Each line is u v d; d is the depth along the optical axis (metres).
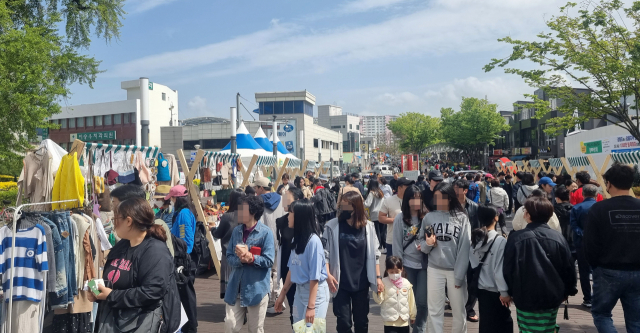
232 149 14.16
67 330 4.77
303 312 3.97
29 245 4.27
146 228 3.08
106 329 2.98
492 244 4.18
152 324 3.02
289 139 45.50
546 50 13.55
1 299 4.36
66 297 4.54
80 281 4.76
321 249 3.96
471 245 4.32
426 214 4.65
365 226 4.37
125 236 3.05
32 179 5.35
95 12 20.39
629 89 13.08
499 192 9.35
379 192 9.29
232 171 11.80
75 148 5.25
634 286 3.73
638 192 8.39
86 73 18.73
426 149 88.00
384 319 4.48
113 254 3.09
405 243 4.88
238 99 22.20
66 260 4.58
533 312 3.75
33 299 4.22
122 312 2.98
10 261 4.21
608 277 3.82
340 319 4.23
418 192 4.90
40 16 18.42
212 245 8.00
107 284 3.00
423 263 4.80
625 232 3.74
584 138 20.91
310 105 64.19
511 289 3.88
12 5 16.48
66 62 16.28
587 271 6.09
